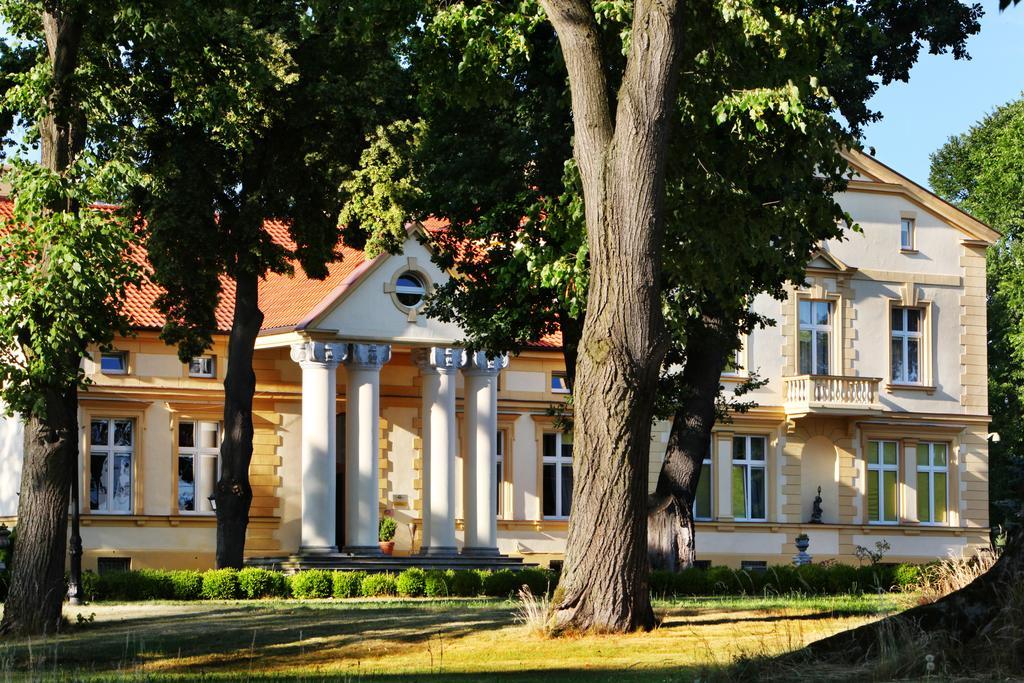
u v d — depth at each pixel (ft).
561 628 56.24
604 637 55.47
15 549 72.74
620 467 56.44
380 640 59.06
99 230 69.05
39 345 68.18
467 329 104.63
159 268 108.68
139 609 87.30
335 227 114.52
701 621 59.67
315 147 111.14
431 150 101.81
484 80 77.61
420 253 136.56
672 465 110.32
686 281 79.51
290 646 59.88
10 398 69.67
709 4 74.02
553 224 77.30
